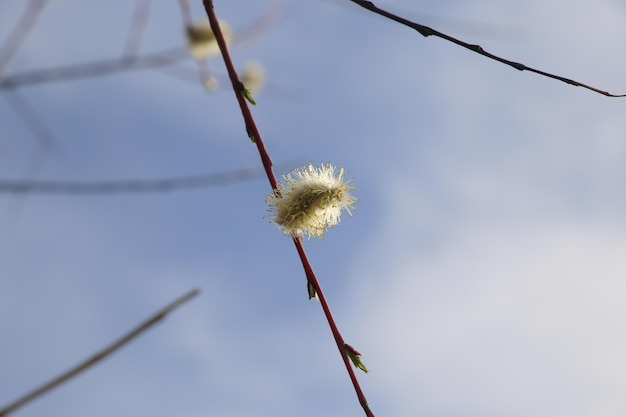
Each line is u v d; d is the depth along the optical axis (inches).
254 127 24.7
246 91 24.3
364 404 23.6
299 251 24.8
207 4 24.5
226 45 24.4
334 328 24.1
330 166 25.4
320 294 24.5
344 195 25.1
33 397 11.9
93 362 12.4
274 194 25.0
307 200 24.9
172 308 13.1
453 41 22.5
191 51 24.4
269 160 24.9
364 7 22.5
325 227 25.0
